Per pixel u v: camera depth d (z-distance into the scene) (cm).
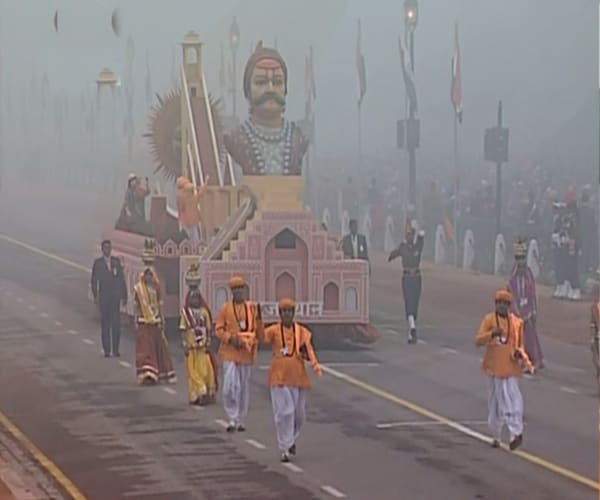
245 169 5347
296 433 3778
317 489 3347
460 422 3962
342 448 3753
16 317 5125
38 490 3503
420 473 3472
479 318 4859
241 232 5291
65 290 5325
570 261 4638
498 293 3862
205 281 5234
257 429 4084
